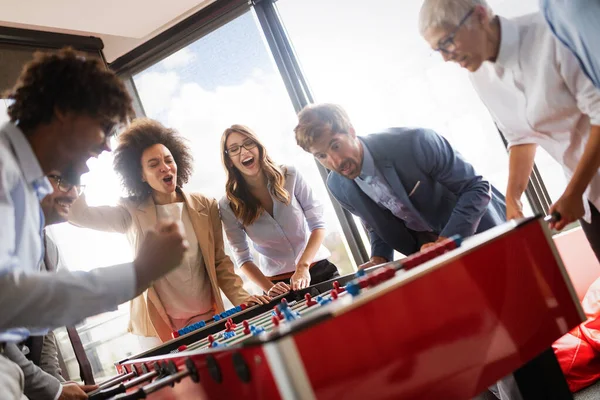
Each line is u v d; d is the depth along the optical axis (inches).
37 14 127.7
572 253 117.0
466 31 79.2
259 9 144.3
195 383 57.8
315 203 119.2
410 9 134.0
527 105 78.4
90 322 144.6
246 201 117.0
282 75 143.9
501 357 52.0
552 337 55.7
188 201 118.4
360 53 139.0
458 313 50.3
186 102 158.9
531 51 75.5
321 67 142.8
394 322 47.1
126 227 121.0
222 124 156.8
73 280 49.1
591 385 93.0
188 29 150.1
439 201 97.5
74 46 151.0
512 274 54.2
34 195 51.5
